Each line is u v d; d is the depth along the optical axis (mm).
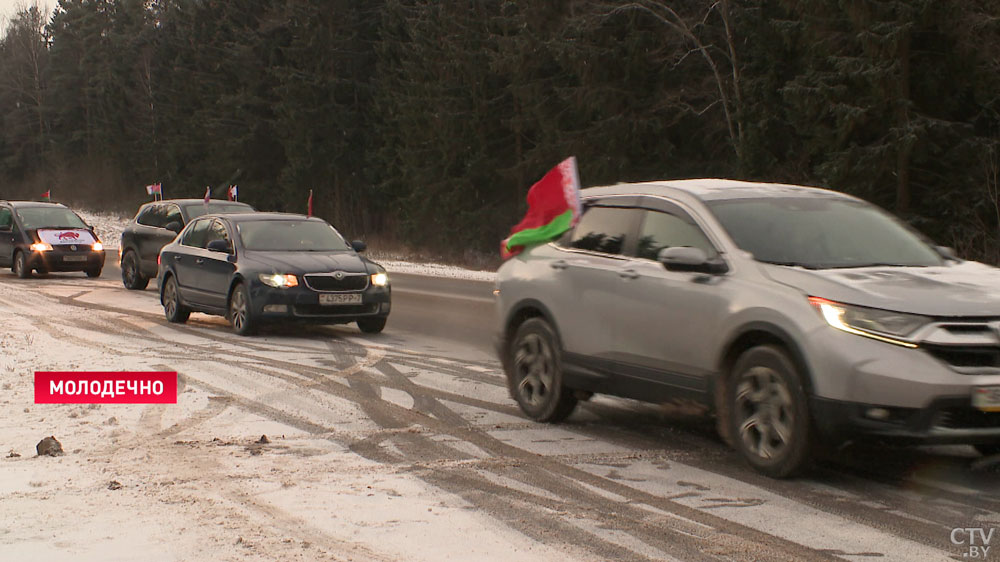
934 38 27312
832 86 26641
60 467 6383
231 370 10578
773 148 32625
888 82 25922
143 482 6008
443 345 13070
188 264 15086
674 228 7160
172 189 76938
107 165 91562
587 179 38406
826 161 28031
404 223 48406
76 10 102812
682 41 35500
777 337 6098
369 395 9203
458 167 47312
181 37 77625
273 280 13461
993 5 26031
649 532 5090
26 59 112812
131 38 87312
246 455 6762
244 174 64312
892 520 5316
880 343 5656
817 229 6918
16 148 113625
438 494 5797
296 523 5195
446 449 7016
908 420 5578
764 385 6184
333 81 55438
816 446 5922
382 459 6688
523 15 39844
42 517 5273
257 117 61969
